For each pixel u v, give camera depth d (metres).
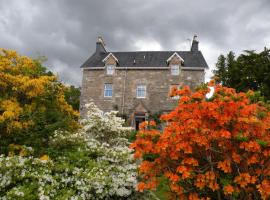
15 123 9.31
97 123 10.16
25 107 10.02
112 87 29.56
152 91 28.77
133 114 28.20
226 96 5.20
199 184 4.94
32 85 9.86
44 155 7.94
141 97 28.86
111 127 10.16
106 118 10.40
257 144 4.73
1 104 9.51
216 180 5.10
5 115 9.11
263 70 20.78
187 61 29.56
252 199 5.29
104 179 6.33
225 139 5.07
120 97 29.14
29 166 6.36
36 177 6.07
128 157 7.74
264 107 5.54
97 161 7.45
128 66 29.67
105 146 8.86
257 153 4.93
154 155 5.43
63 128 10.23
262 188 4.73
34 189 5.87
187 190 5.31
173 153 5.05
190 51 31.03
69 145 8.41
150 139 5.33
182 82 28.45
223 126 5.07
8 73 10.21
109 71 29.94
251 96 5.70
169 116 5.45
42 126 10.04
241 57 22.55
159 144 5.09
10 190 5.65
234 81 22.36
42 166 6.55
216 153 5.27
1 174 5.95
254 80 21.00
